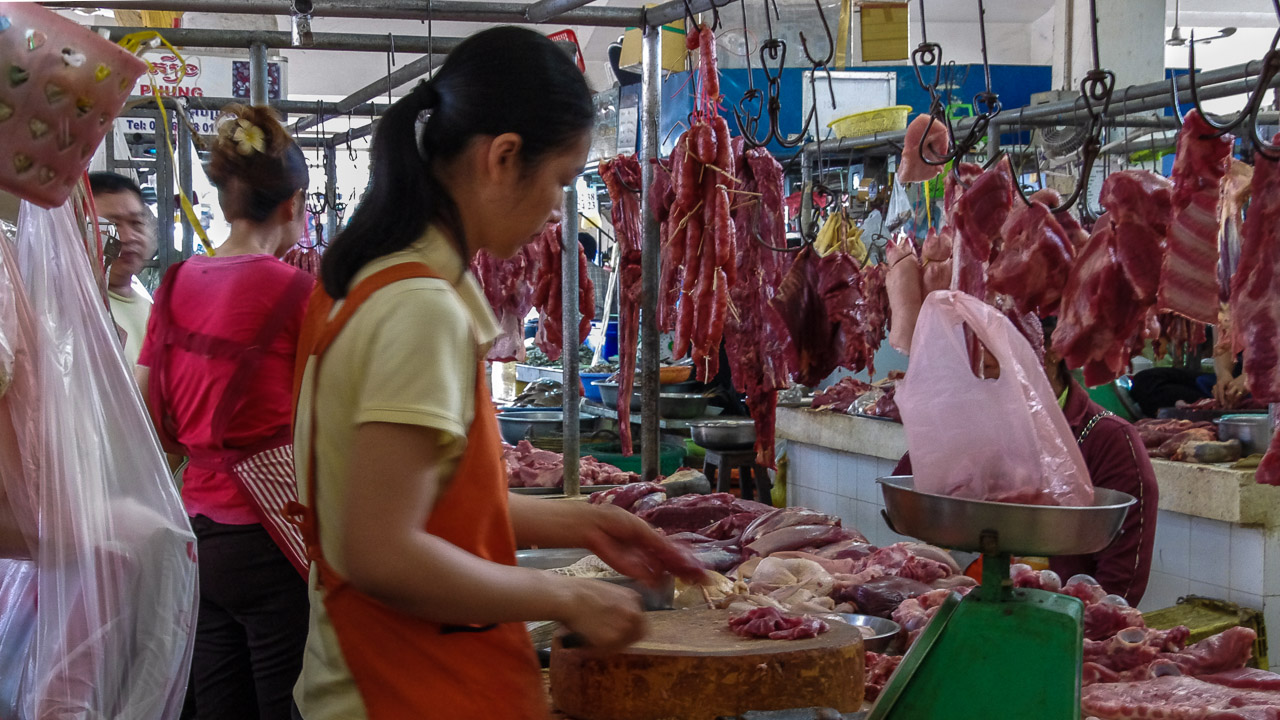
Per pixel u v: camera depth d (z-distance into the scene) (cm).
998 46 1521
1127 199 273
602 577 253
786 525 320
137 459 170
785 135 646
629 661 180
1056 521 152
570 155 131
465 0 374
